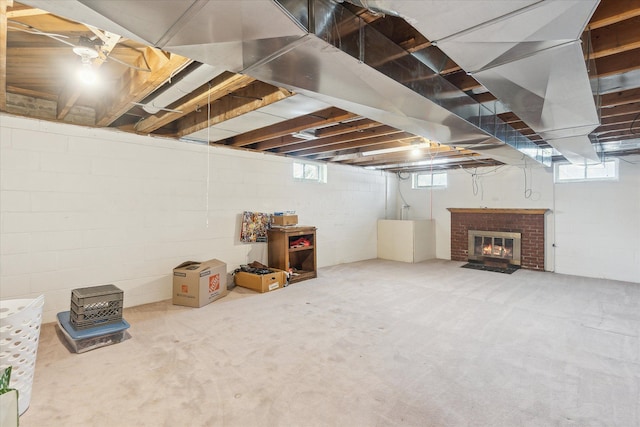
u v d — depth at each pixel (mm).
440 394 2080
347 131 3879
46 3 1124
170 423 1793
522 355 2619
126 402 1974
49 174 3285
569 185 5715
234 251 4852
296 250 5172
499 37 1422
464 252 6934
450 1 1158
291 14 1236
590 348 2748
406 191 7926
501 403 1989
